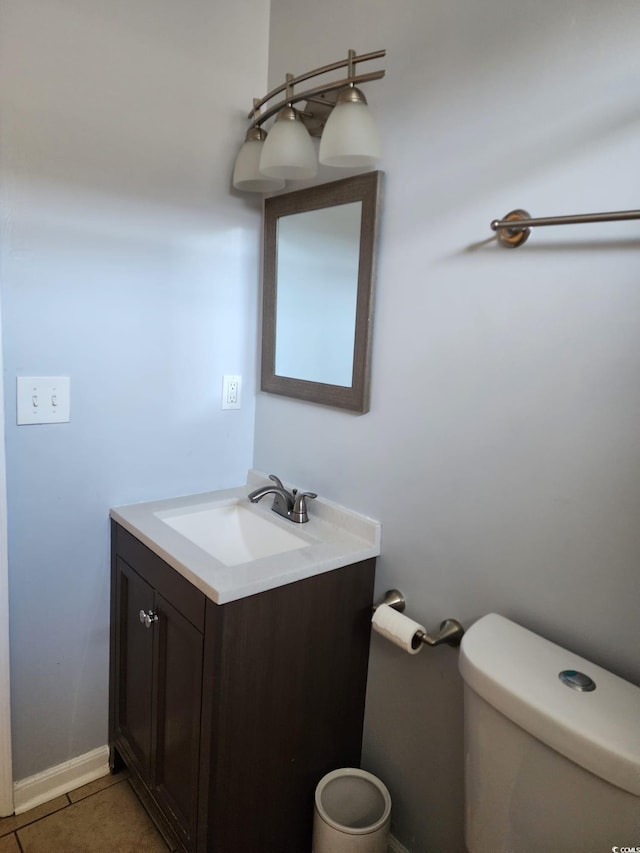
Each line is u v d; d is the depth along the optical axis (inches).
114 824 60.6
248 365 73.0
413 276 52.2
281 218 66.3
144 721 59.9
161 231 62.5
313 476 66.0
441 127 48.8
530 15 41.9
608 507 40.1
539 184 42.4
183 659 51.7
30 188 53.4
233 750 49.8
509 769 38.4
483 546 48.6
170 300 64.6
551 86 41.1
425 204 50.6
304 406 66.4
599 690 37.2
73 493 61.1
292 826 56.8
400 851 58.9
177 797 54.6
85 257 57.7
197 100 62.7
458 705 51.9
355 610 57.6
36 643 61.1
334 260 59.3
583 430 41.1
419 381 52.6
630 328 38.1
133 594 60.7
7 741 59.6
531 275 43.3
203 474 71.6
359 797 57.9
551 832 36.3
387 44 53.0
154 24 58.3
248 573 49.3
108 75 56.2
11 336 54.5
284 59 65.1
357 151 49.6
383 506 57.5
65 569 61.9
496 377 46.3
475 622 48.3
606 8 37.8
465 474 49.5
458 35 46.9
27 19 51.0
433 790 55.0
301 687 54.2
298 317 65.4
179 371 66.9
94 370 60.2
